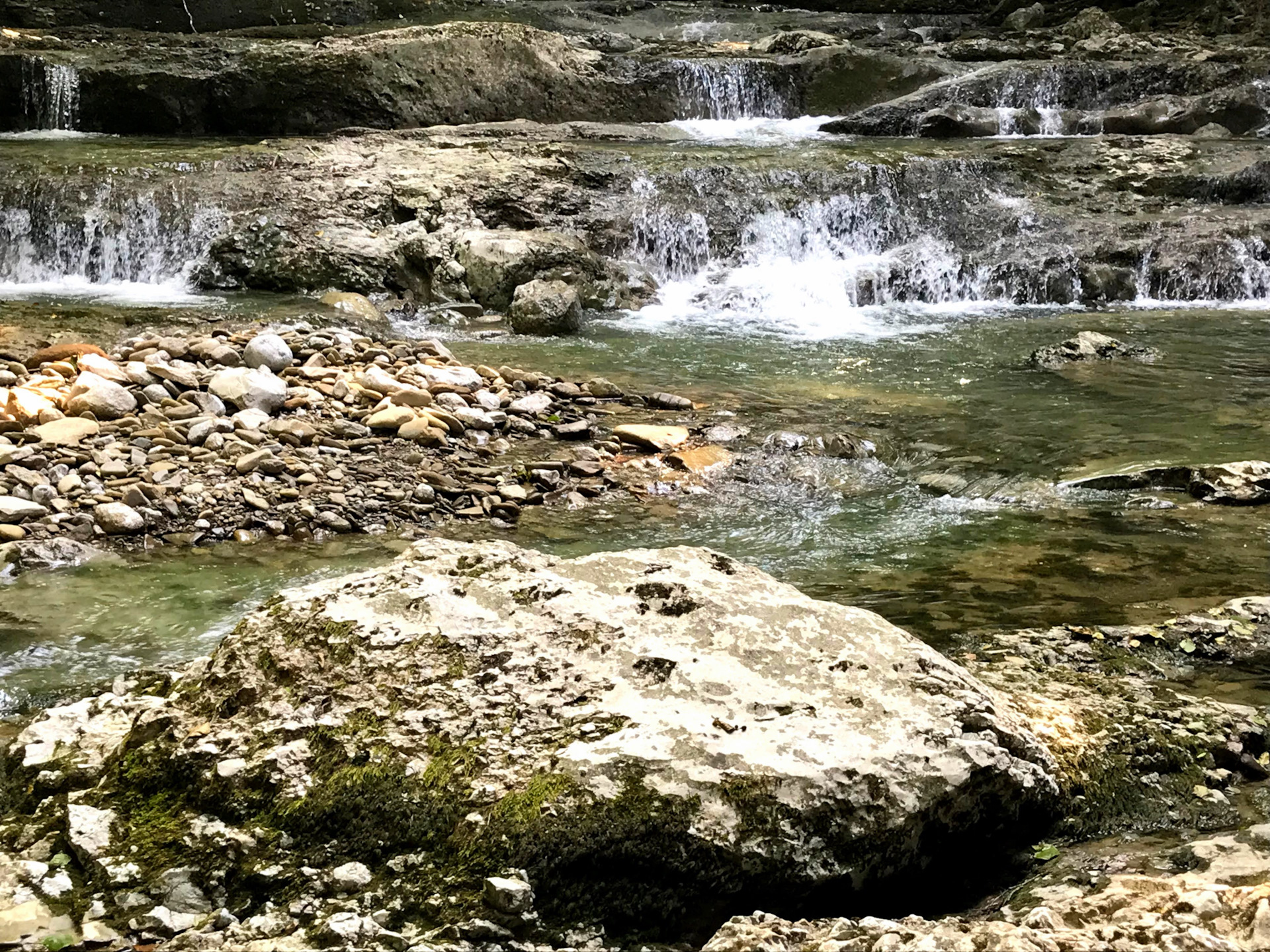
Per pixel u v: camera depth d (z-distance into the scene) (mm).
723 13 21328
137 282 12156
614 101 16906
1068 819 3348
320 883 2904
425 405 7812
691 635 3357
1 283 12023
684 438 7652
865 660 3307
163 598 5262
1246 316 11945
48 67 15094
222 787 3115
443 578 3580
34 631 4898
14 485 6207
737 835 2863
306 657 3367
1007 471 7254
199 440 6965
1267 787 3676
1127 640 4754
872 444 7746
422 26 17578
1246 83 17172
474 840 2898
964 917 3041
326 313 10688
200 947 2744
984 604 5254
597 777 2926
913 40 20297
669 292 12539
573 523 6383
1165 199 14266
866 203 13680
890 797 2977
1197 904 2631
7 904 2916
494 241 11812
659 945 2838
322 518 6164
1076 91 17328
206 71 15336
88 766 3439
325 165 13266
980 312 12148
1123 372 9586
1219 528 6312
